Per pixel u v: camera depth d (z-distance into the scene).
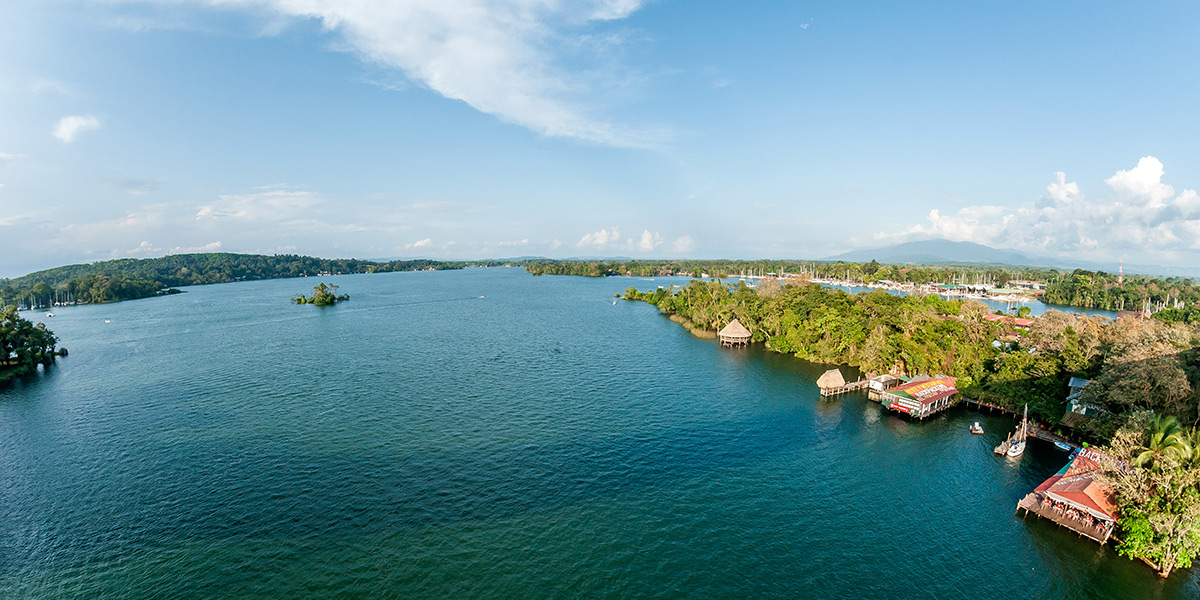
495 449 69.00
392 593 41.88
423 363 117.62
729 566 46.03
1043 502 54.41
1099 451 60.25
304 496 56.47
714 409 86.62
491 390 95.81
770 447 71.31
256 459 65.62
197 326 176.88
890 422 81.44
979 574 45.53
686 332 163.50
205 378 104.31
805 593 42.88
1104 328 95.75
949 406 88.44
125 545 47.94
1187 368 66.94
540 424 78.25
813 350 125.19
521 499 56.44
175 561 45.66
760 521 53.09
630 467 64.50
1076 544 49.56
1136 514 47.06
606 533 50.50
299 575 43.91
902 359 103.69
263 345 139.62
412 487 58.62
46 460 65.94
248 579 43.38
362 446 69.62
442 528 50.78
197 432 74.69
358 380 102.44
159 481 60.00
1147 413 57.19
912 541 50.06
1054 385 81.69
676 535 50.41
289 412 82.94
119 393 94.44
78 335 162.25
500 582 43.38
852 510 55.44
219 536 49.25
